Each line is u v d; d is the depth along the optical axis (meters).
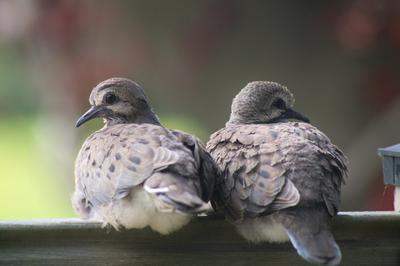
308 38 15.67
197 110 16.12
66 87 16.06
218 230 7.92
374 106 15.80
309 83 15.83
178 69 15.80
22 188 19.66
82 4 15.57
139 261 7.87
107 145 7.97
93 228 7.81
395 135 15.82
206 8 15.46
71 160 18.34
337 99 15.84
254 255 7.96
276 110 10.01
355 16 15.18
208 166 7.86
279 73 15.79
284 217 7.52
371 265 8.16
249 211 7.64
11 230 7.70
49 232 7.76
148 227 7.84
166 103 16.16
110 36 15.64
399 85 15.64
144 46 15.63
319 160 7.86
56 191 18.89
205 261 7.93
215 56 15.69
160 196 7.15
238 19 15.52
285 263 7.98
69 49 15.80
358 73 15.72
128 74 15.82
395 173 8.88
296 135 8.18
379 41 15.23
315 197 7.59
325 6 15.43
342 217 8.06
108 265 7.84
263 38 15.64
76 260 7.81
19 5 15.98
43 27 15.84
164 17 15.50
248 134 8.25
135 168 7.54
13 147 21.45
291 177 7.68
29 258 7.75
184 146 7.77
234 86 15.84
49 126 18.39
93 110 9.46
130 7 15.47
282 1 15.54
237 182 7.83
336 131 15.91
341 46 15.60
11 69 21.86
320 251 7.27
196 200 7.05
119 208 7.64
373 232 8.16
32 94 22.02
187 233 7.91
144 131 8.01
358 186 15.93
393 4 14.88
